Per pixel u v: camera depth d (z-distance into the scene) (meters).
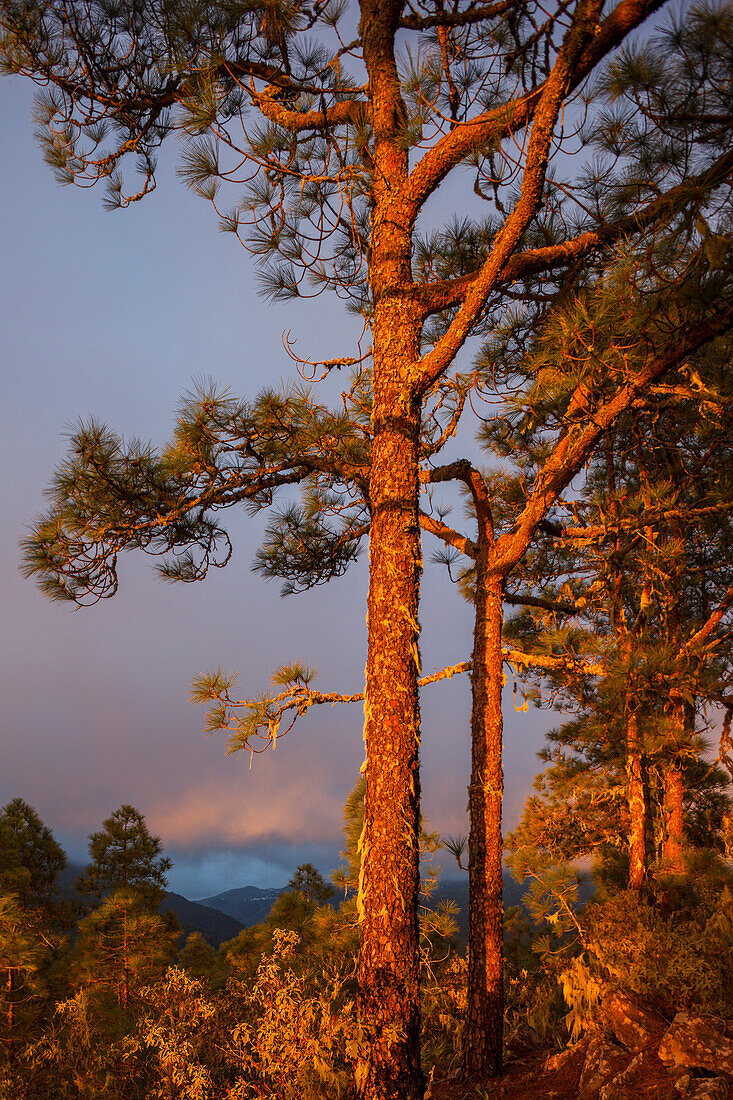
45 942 13.60
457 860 6.96
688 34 4.32
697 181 4.65
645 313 5.24
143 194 8.41
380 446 6.09
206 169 6.32
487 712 7.10
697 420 8.16
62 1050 7.03
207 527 8.26
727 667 8.83
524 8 5.28
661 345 5.74
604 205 6.97
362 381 8.50
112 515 7.45
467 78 6.43
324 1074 5.05
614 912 7.34
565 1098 4.75
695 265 4.82
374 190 6.55
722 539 9.74
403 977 5.08
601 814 11.66
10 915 10.88
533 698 11.31
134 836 19.11
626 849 11.13
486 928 6.50
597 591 8.90
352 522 9.84
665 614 9.19
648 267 5.18
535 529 7.17
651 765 9.43
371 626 5.79
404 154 6.48
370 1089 4.80
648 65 4.70
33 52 7.78
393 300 6.29
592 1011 5.77
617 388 6.54
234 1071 5.75
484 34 6.06
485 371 8.23
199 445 7.39
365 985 5.14
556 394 6.25
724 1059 4.18
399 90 6.44
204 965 15.99
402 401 6.09
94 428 7.26
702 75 4.49
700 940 5.91
